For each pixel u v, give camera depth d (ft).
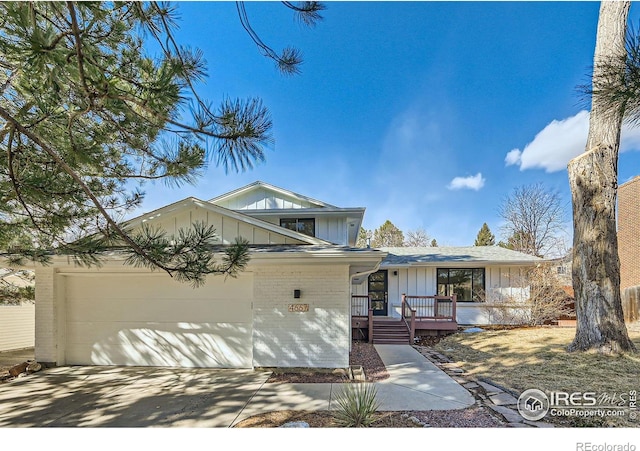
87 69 9.41
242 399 17.83
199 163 14.12
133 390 19.52
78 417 15.71
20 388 20.10
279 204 43.98
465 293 48.08
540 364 23.20
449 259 48.88
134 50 11.76
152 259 13.93
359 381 21.13
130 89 11.34
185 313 25.27
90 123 14.21
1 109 10.41
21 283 35.40
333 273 23.71
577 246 26.99
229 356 24.62
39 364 24.66
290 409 16.30
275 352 23.54
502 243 100.94
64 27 9.62
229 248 15.94
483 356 27.20
